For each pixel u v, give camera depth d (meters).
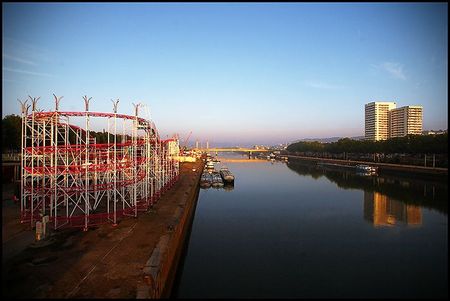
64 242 37.34
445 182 117.56
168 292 32.78
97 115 45.69
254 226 61.28
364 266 42.00
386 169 157.25
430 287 36.28
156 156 66.44
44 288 26.42
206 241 52.28
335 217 68.12
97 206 55.41
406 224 62.25
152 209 54.53
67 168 44.34
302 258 44.75
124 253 33.94
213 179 121.44
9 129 87.25
